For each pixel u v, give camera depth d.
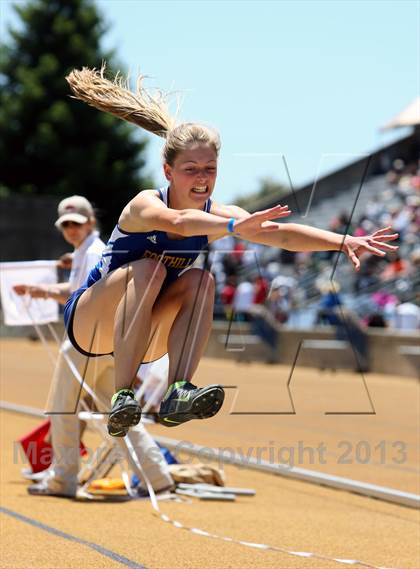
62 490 10.05
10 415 17.02
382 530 8.82
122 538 8.13
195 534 8.39
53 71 60.44
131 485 10.47
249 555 7.64
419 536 8.59
